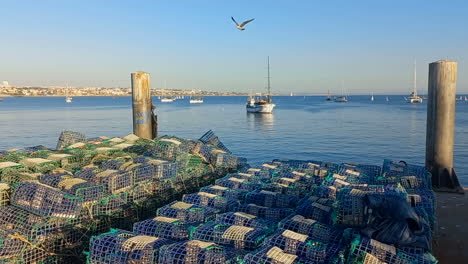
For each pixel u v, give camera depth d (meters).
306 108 111.56
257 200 7.24
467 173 21.23
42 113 82.12
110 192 7.45
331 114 77.94
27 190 6.58
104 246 5.34
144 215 8.05
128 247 5.21
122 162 8.96
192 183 9.76
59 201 6.30
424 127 46.28
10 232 5.95
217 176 10.54
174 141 10.53
